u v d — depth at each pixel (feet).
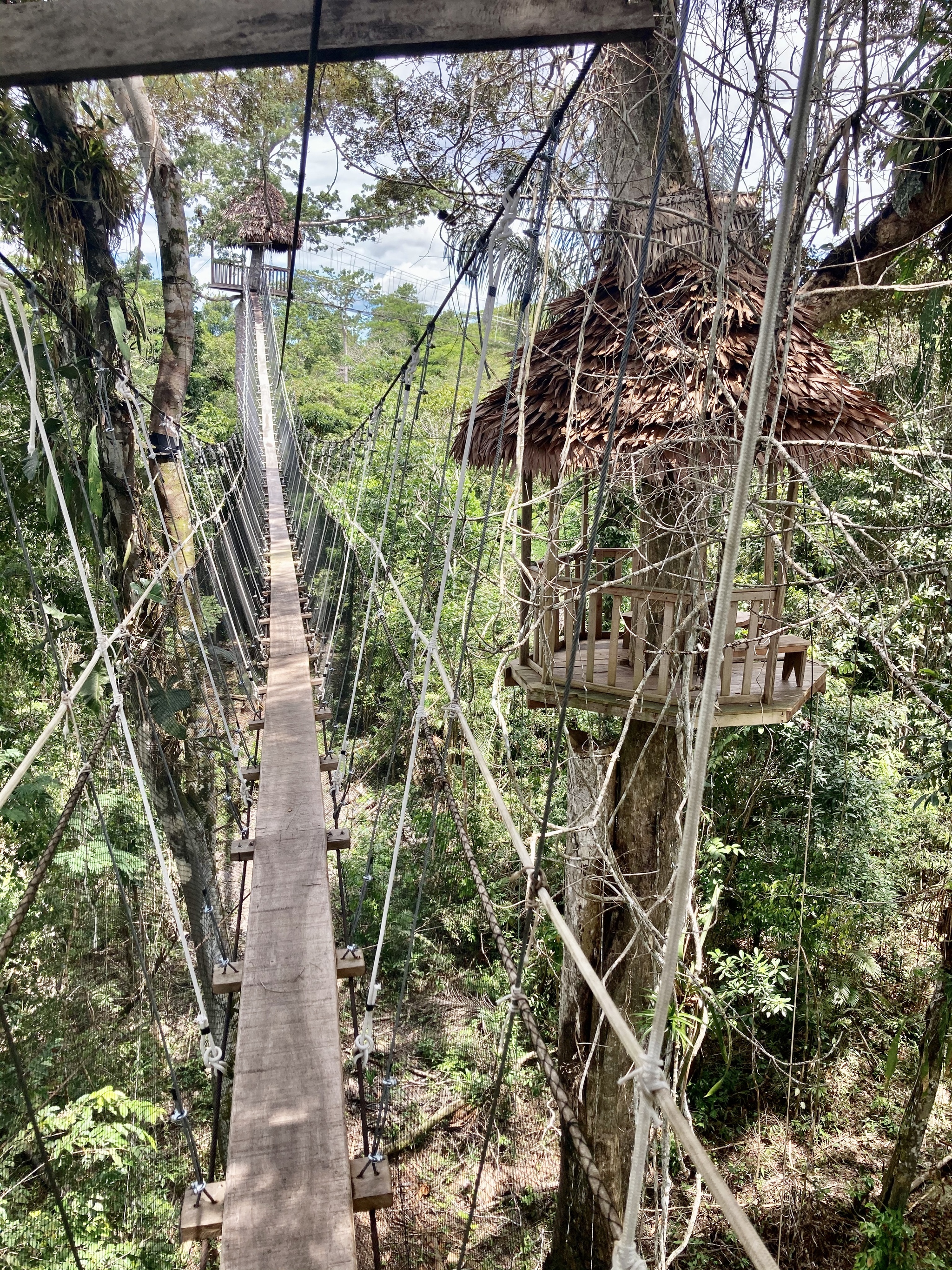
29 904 5.80
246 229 66.90
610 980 13.26
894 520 14.76
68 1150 12.03
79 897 16.42
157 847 7.52
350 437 29.63
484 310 6.39
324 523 26.63
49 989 15.02
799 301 10.93
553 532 10.91
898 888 20.45
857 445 8.95
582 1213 14.30
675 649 9.91
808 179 6.87
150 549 18.02
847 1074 19.65
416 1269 15.83
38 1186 11.85
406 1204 16.97
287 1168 6.11
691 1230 10.52
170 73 4.22
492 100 11.90
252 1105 6.64
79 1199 12.11
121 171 16.37
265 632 23.40
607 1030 13.48
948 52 7.98
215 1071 6.88
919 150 10.11
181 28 4.06
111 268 16.17
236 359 64.95
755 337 9.89
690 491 9.51
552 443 10.31
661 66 10.16
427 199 18.83
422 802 23.50
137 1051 15.83
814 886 18.72
